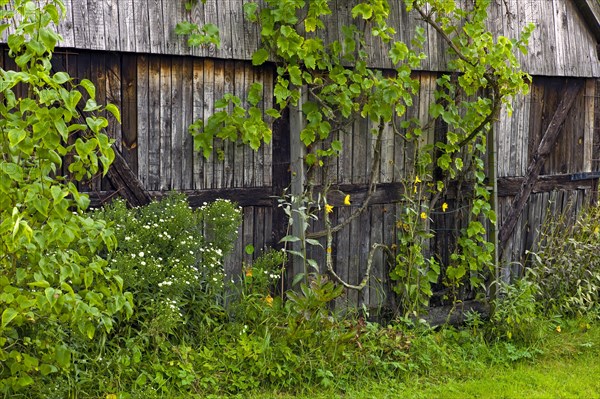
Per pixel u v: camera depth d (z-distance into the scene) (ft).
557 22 26.00
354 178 21.61
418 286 22.26
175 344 17.54
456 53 22.48
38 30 12.69
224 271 19.38
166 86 18.28
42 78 12.77
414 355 19.92
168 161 18.40
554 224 26.37
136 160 17.93
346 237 21.56
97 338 16.14
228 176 19.36
